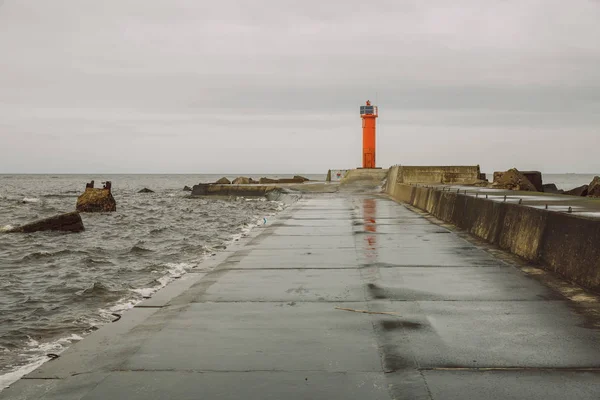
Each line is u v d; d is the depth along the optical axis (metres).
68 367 4.49
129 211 35.66
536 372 4.09
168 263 13.13
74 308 8.44
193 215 32.06
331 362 4.38
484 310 5.98
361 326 5.43
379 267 8.91
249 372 4.18
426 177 38.97
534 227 9.09
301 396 3.71
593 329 5.20
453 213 16.23
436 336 5.05
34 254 15.21
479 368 4.20
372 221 17.36
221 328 5.45
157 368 4.30
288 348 4.76
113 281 10.95
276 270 8.84
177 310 6.21
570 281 7.30
